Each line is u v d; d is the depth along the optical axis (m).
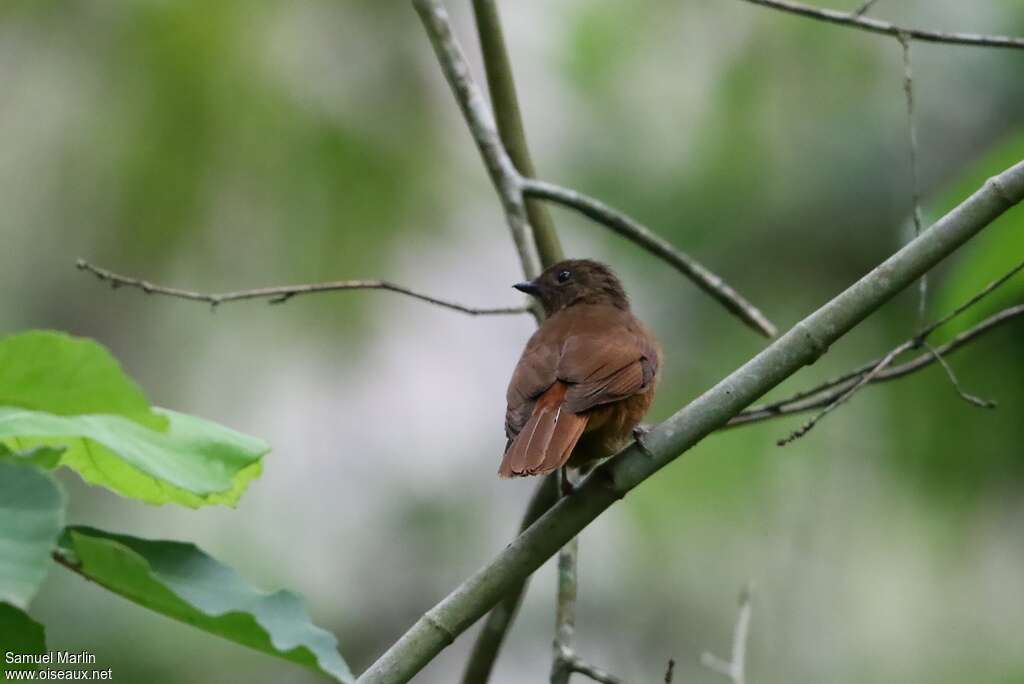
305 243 12.60
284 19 12.62
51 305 12.63
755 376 5.95
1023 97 12.15
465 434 13.70
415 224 12.80
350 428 13.26
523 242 8.38
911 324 12.62
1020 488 12.69
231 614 4.14
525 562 5.76
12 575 3.54
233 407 12.80
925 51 12.27
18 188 12.41
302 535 12.78
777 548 12.98
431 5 8.73
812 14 7.48
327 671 4.15
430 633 5.64
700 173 12.78
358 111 12.63
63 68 12.48
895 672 12.77
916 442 12.71
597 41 13.13
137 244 12.55
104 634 11.10
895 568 12.98
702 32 13.01
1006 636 12.73
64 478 11.95
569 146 13.13
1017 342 12.26
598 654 12.98
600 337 7.18
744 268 12.71
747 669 12.88
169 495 5.29
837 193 12.40
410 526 13.23
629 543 13.02
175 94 12.39
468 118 8.63
